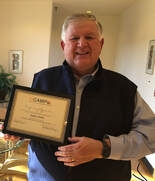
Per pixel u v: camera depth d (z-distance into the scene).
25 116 0.94
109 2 4.96
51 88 1.00
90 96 0.96
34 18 4.99
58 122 0.91
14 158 2.16
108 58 6.55
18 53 5.12
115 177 0.99
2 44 5.16
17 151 2.33
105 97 0.96
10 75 4.89
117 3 5.00
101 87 0.97
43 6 4.94
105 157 0.86
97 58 0.98
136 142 0.89
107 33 6.48
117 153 0.86
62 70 1.02
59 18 6.54
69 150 0.80
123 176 1.01
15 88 0.95
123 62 5.54
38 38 5.04
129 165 1.04
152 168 3.04
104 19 6.44
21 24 5.04
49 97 0.93
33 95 0.94
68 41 0.95
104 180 0.97
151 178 2.96
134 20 4.78
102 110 0.94
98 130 0.93
